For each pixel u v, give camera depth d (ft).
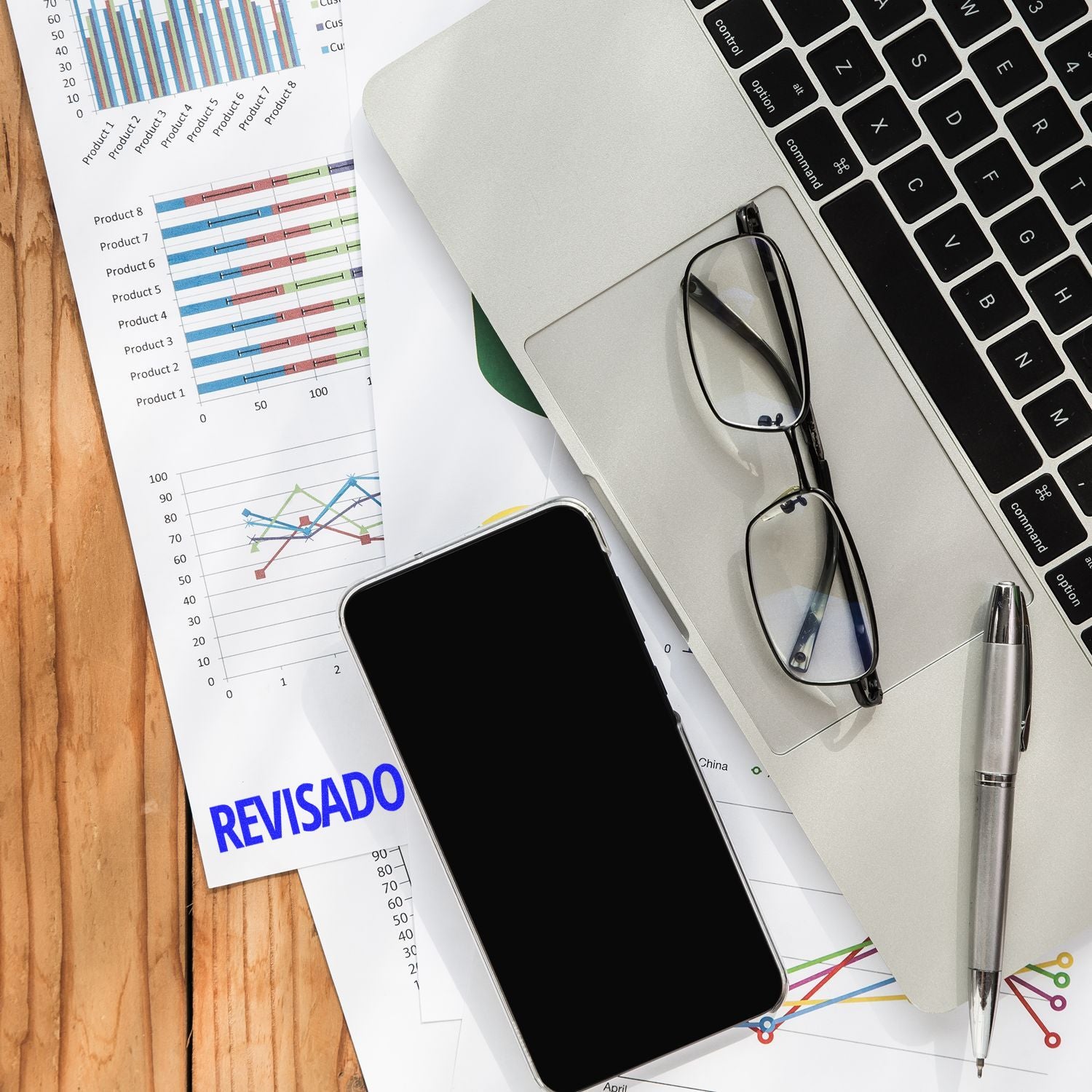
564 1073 1.37
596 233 1.35
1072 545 1.32
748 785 1.43
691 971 1.36
